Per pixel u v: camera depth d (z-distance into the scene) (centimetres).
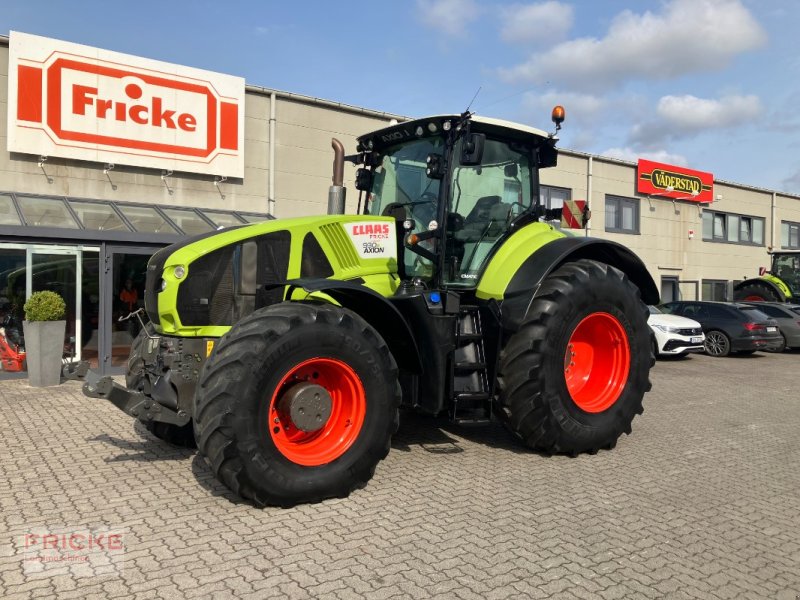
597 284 550
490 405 524
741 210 2270
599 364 585
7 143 997
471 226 554
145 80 1102
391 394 449
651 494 454
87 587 301
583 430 536
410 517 396
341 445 431
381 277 535
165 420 433
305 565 327
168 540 355
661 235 2012
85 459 511
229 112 1190
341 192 612
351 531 372
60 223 952
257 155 1239
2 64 994
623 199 1914
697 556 353
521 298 516
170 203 1150
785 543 375
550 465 519
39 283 953
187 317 456
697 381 1059
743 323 1443
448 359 509
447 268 535
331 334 422
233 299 472
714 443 618
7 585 303
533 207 606
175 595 295
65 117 1033
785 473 521
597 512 414
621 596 305
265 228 486
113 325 989
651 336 598
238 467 388
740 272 2269
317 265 502
